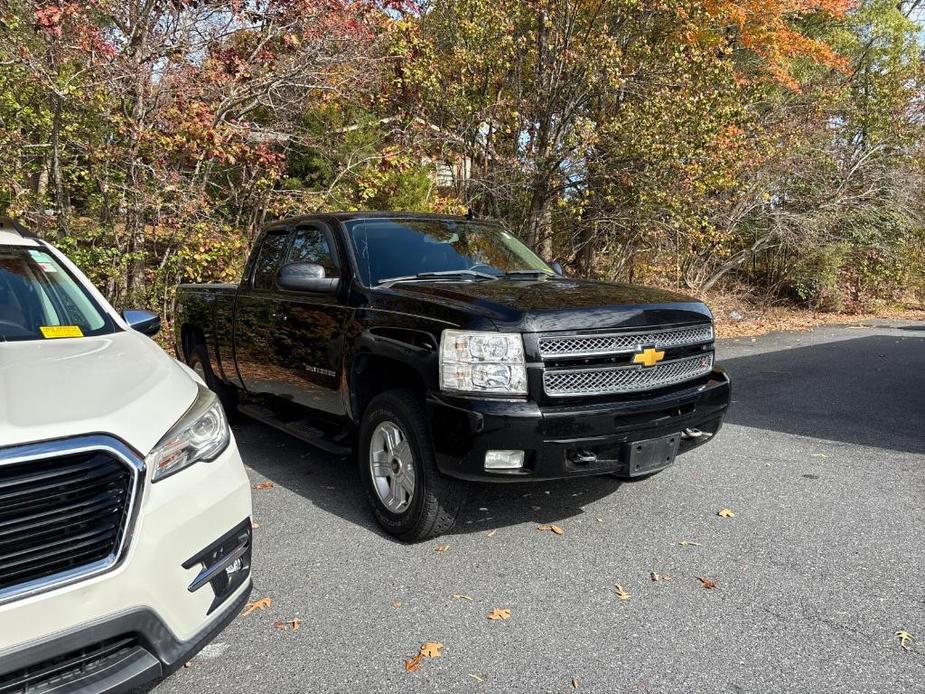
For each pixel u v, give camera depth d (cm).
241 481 258
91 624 199
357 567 351
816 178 1764
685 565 353
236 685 258
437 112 1272
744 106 1277
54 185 858
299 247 495
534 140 1290
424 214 522
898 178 1809
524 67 1284
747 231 1731
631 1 1112
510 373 334
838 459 537
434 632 292
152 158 863
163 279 948
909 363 1041
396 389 386
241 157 919
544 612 307
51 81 764
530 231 1323
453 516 369
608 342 357
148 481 218
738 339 1375
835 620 300
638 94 1230
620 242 1466
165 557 218
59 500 200
